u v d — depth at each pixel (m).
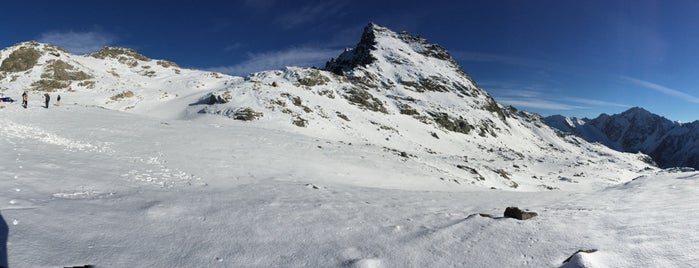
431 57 180.00
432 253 6.66
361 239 7.68
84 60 110.31
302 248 7.11
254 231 8.06
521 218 8.66
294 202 11.59
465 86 149.12
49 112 30.77
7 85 75.38
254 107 62.75
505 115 159.00
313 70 101.62
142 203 9.84
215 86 98.19
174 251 6.64
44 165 12.93
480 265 6.00
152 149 21.58
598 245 6.14
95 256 6.03
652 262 5.18
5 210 7.42
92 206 8.91
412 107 100.50
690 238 5.88
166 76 114.50
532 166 68.94
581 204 11.01
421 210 11.17
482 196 15.85
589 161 91.06
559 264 5.64
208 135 29.38
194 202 10.54
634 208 9.09
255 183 16.20
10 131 19.09
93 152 17.92
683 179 14.68
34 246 5.95
